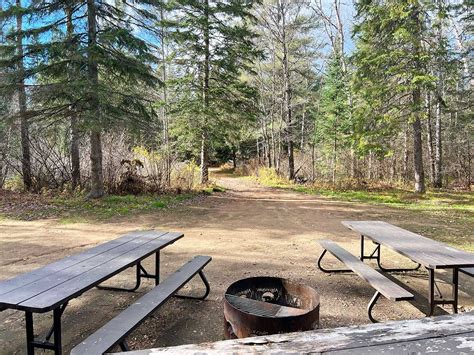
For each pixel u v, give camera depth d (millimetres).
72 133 10945
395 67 11820
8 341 2883
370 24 12484
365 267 3713
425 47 12516
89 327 3139
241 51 14867
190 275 3387
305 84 26406
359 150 13258
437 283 4391
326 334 1391
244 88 15328
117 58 9773
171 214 9109
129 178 11844
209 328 3135
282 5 19328
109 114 9648
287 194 14578
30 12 9336
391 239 3973
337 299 3840
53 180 12102
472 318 1525
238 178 26234
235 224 7973
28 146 11945
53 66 9438
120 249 3389
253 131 27375
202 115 14641
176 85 14820
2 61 9133
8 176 13297
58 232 6859
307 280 4406
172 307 3568
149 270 4680
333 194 14414
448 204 11336
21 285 2375
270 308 2607
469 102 16156
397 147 19219
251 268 4824
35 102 9383
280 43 21641
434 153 18859
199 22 14023
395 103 13328
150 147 15328
